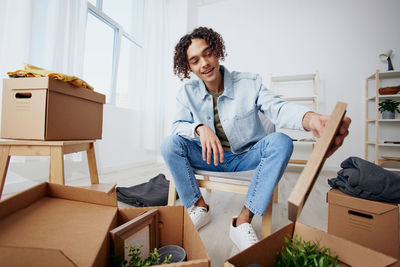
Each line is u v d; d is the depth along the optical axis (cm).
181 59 116
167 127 344
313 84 312
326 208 137
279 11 334
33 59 151
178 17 343
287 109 84
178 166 102
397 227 80
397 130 287
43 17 157
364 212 86
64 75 97
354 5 308
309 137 318
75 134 107
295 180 229
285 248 55
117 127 258
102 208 58
